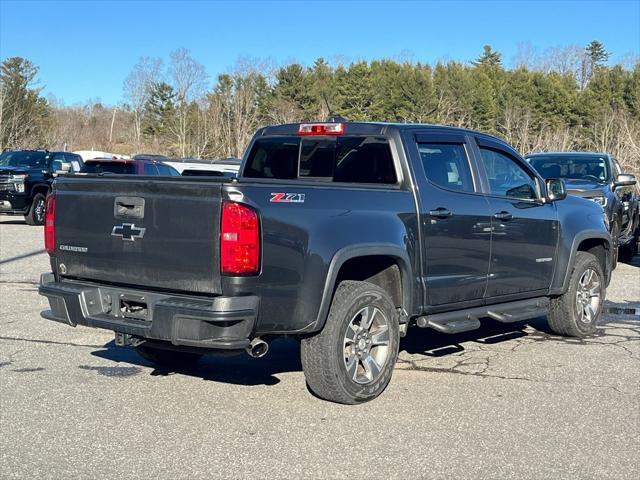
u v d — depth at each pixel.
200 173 15.59
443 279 6.17
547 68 67.81
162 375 6.32
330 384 5.36
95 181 5.38
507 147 7.11
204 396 5.74
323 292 5.16
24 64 45.62
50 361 6.72
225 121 45.75
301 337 5.39
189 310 4.76
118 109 72.75
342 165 6.42
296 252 5.02
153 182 5.01
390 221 5.67
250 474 4.29
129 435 4.90
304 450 4.65
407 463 4.46
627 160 30.14
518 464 4.46
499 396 5.77
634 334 8.04
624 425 5.14
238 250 4.73
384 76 43.81
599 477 4.29
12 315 8.70
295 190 5.12
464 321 6.33
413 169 6.02
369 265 5.93
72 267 5.64
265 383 6.11
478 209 6.45
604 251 8.27
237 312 4.74
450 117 42.28
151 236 5.06
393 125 6.21
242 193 4.79
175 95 49.53
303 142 6.75
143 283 5.17
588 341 7.69
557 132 41.88
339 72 45.56
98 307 5.45
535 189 7.30
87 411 5.37
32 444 4.74
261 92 46.62
